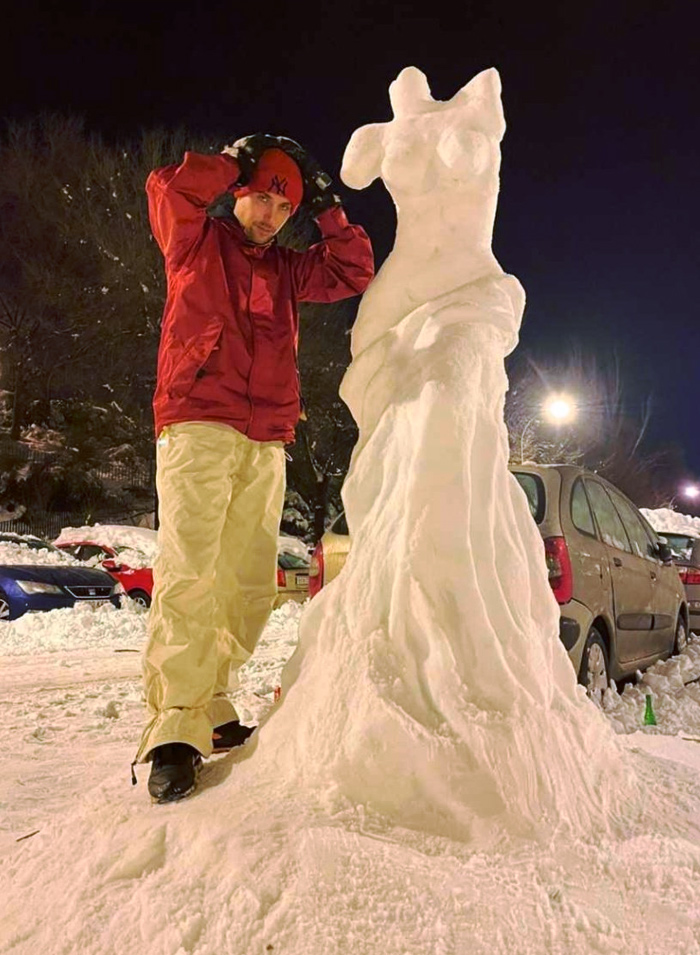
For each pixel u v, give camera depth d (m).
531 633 2.54
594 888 1.99
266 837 2.09
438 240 2.82
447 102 2.89
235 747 3.09
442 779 2.16
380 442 2.71
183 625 2.76
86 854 2.29
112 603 13.84
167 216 3.00
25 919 2.13
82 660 9.30
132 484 32.34
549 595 2.77
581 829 2.23
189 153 3.01
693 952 1.82
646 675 6.96
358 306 3.00
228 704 3.24
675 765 2.92
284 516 30.53
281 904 1.89
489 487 2.54
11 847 2.85
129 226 28.73
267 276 3.17
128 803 2.53
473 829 2.11
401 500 2.54
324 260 3.36
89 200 28.91
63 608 12.68
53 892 2.19
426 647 2.33
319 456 30.95
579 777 2.39
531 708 2.33
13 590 12.96
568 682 2.72
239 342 3.00
